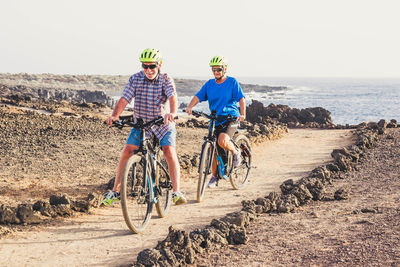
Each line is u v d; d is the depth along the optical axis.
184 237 4.02
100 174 8.06
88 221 5.34
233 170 7.09
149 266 3.65
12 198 6.24
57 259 4.09
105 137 13.22
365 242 3.94
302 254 3.86
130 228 4.75
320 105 90.44
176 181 5.23
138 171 5.16
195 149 11.94
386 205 5.46
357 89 194.62
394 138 13.55
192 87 192.88
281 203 5.82
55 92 92.88
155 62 4.85
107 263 3.98
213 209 6.07
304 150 12.91
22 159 9.06
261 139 14.66
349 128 21.86
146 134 5.05
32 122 16.44
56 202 5.72
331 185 7.32
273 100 112.69
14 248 4.35
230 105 6.68
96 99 93.19
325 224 4.80
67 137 12.73
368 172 8.39
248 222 5.01
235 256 3.99
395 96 128.00
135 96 5.10
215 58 6.45
